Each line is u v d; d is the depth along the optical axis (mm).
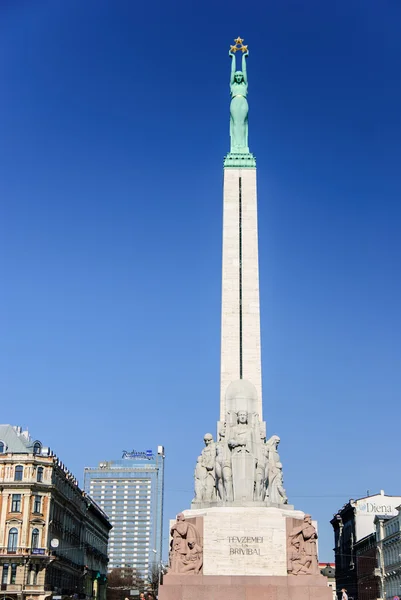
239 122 73062
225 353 64375
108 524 177375
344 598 47750
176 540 48781
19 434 116562
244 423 53875
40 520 104562
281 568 47938
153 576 142250
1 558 100875
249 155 71438
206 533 48656
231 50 77250
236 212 69188
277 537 48656
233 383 56875
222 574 47625
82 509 136625
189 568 47812
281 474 54562
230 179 70312
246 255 67688
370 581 128375
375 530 133625
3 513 103312
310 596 45906
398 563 111125
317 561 49312
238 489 51469
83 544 139250
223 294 66438
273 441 55719
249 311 65750
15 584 100500
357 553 140375
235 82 74938
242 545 48344
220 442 53750
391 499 142125
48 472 107375
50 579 107125
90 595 148125
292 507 52688
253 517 48938
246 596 45969
